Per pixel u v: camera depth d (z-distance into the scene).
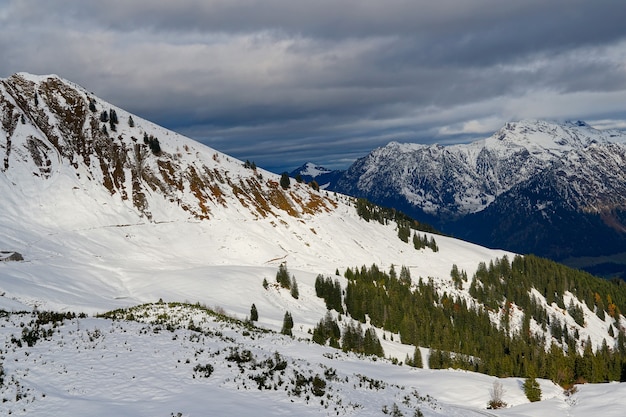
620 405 50.50
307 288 137.50
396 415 30.61
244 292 120.56
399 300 139.88
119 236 160.75
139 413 24.31
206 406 25.77
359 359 57.94
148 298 108.75
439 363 95.81
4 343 31.75
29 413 23.22
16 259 120.88
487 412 46.50
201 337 39.72
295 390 30.33
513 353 120.94
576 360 94.69
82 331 36.44
